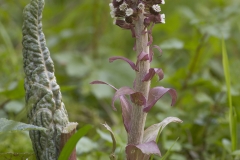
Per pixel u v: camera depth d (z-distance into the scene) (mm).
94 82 2482
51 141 2348
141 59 2336
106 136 3582
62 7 8766
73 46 8078
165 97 6211
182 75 5117
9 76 5152
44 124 2332
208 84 4941
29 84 2361
